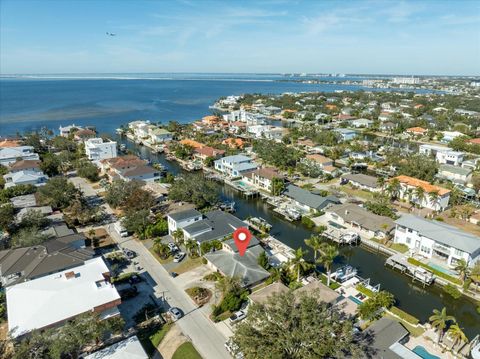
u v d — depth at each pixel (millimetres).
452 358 45281
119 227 80188
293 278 62500
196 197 92312
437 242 69188
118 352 42219
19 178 105938
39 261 58031
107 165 128250
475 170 126125
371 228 80000
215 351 46344
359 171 134125
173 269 65750
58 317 44656
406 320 52781
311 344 35500
